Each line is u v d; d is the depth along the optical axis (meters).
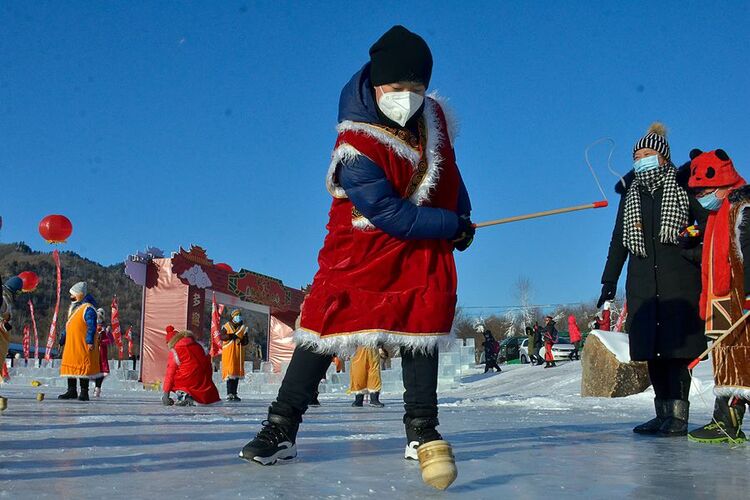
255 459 2.79
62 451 3.28
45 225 16.97
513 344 33.75
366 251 2.78
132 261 21.14
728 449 3.72
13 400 9.89
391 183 2.77
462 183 3.09
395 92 2.76
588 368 12.07
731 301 4.04
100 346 12.37
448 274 2.82
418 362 2.81
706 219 4.72
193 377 9.56
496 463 2.98
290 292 27.20
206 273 22.25
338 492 2.22
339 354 2.81
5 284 9.30
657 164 4.92
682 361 4.77
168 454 3.17
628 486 2.44
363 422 5.84
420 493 2.23
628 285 5.02
